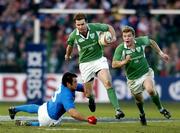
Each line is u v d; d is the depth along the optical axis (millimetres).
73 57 63438
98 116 43062
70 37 35719
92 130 30656
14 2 68188
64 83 31391
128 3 66688
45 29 65688
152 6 67000
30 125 32750
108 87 34656
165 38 65062
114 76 62781
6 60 64500
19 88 62625
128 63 34906
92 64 35656
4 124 33750
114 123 36281
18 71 64500
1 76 62625
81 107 54812
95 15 66250
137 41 34844
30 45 51500
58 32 65250
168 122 37750
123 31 34344
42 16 65750
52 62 63500
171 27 65500
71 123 35469
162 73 63562
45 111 32188
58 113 32031
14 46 64938
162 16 65938
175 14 65188
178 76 63500
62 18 66625
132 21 65500
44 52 51625
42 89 51844
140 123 36406
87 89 36406
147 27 65500
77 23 34812
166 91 63500
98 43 35562
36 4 55750
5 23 66812
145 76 35031
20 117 39406
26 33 66000
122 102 62219
